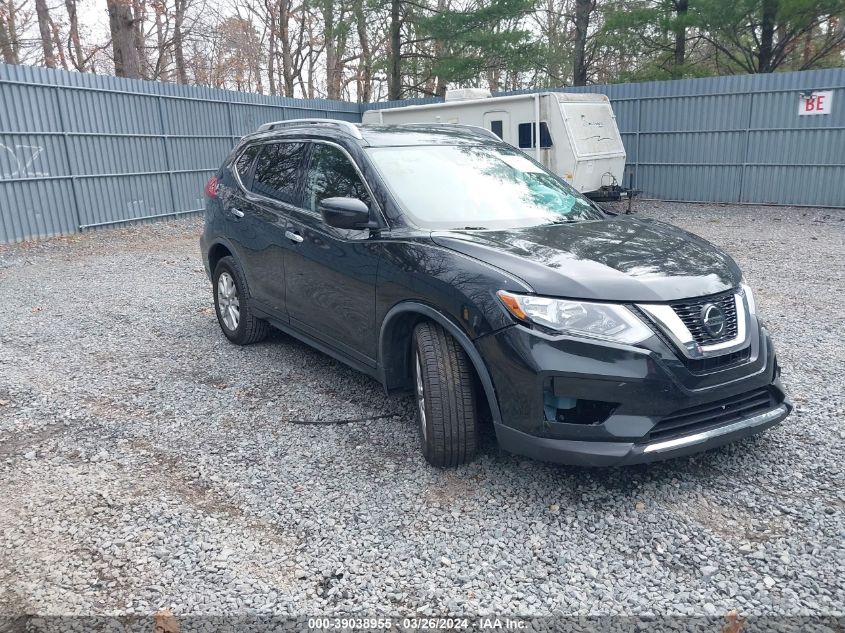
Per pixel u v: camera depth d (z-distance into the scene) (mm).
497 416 3461
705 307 3369
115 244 13180
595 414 3291
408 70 26797
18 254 12023
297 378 5344
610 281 3314
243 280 5809
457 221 4160
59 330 6926
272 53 34781
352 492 3627
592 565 3004
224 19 32281
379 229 4137
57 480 3820
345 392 5039
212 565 3053
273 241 5137
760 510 3363
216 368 5613
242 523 3373
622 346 3182
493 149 5109
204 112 17734
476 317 3430
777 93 17234
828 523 3236
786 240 12391
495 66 24453
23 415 4711
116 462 4020
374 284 4070
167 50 31891
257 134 6043
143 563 3078
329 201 4000
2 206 13000
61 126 14031
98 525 3373
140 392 5117
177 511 3484
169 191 16953
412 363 4016
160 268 10555
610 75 29688
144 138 16062
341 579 2949
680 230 4387
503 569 2990
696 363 3301
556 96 14984
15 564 3088
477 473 3775
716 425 3418
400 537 3230
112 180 15320
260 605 2799
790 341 6105
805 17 19500
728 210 17203
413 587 2889
